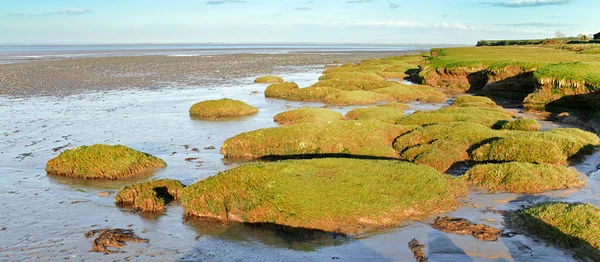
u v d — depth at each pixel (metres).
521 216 11.54
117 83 47.12
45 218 12.63
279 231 11.38
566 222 10.68
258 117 28.69
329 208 11.82
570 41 93.25
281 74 62.69
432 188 13.20
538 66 34.69
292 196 12.18
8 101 34.09
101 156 17.00
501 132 19.00
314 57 113.94
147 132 24.02
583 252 9.62
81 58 94.44
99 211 13.12
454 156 17.22
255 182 12.70
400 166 14.59
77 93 39.06
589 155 17.47
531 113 29.09
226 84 48.12
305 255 10.15
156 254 10.39
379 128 20.42
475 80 42.81
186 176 16.50
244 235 11.25
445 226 11.25
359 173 13.80
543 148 16.64
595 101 26.05
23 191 14.91
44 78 50.78
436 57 54.09
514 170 14.48
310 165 14.25
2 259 10.26
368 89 41.44
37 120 26.97
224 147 19.58
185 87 44.81
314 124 20.61
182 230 11.66
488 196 13.40
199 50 175.50
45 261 10.16
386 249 10.27
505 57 46.22
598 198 13.07
